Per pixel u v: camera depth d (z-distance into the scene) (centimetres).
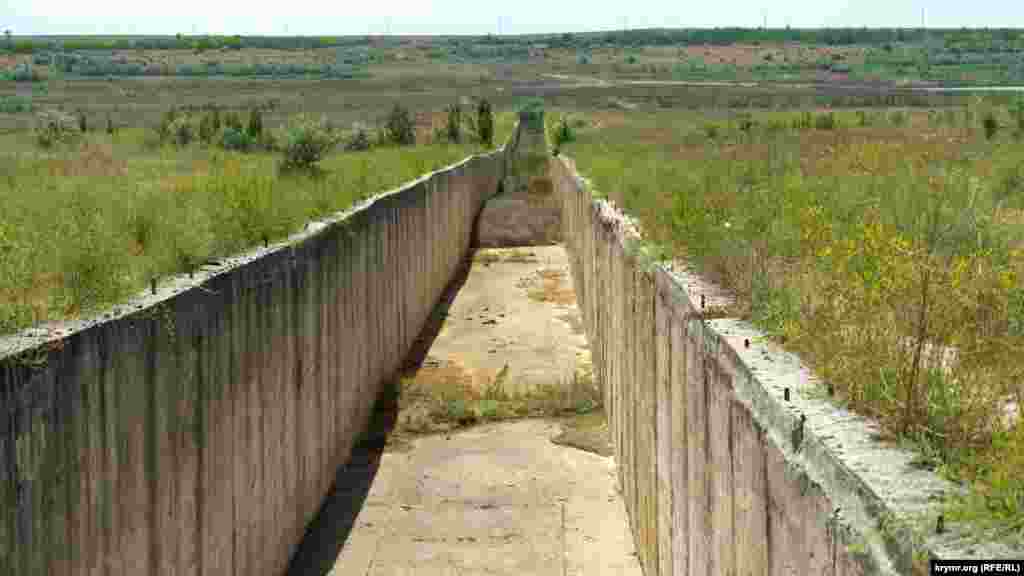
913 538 303
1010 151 1827
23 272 617
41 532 477
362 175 1766
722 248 744
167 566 632
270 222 1000
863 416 409
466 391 1462
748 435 480
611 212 1374
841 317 518
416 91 13150
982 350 475
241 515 782
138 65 17762
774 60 19662
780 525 427
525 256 3000
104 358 545
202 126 4319
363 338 1309
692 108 9069
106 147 3550
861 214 909
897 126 4169
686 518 660
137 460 586
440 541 981
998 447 357
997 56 17650
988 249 704
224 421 739
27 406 466
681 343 677
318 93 12412
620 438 1112
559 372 1609
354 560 943
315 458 1035
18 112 7575
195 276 717
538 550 957
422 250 1972
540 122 8681
